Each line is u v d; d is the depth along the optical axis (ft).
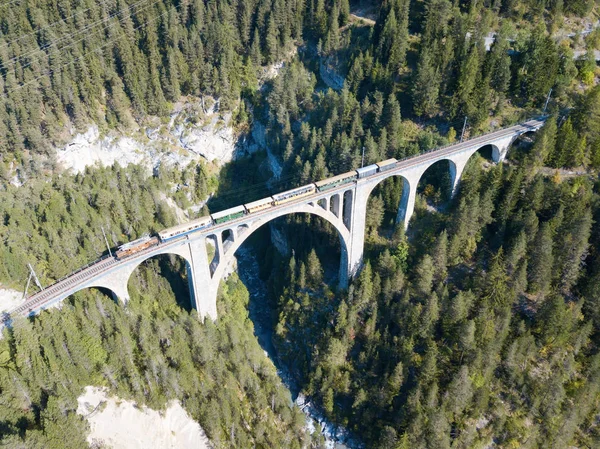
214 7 433.89
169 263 337.93
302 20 457.68
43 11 400.06
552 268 290.56
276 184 397.60
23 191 334.24
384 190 348.59
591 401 259.19
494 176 329.52
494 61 380.99
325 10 464.65
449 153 333.42
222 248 301.43
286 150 382.63
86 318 257.96
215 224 297.53
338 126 378.12
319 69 451.94
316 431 287.69
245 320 346.13
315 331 322.96
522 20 445.37
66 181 355.97
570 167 345.72
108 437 238.89
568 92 390.21
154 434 252.21
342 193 314.55
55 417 213.05
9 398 213.87
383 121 372.38
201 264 298.35
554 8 440.45
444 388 269.03
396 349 288.30
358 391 286.66
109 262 281.33
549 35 406.00
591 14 458.91
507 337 278.87
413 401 261.44
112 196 348.79
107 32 399.44
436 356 276.00
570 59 396.98
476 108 363.56
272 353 341.41
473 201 310.04
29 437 201.16
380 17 420.77
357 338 309.22
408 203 338.34
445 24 416.67
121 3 401.29
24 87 359.25
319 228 361.51
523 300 290.56
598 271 284.61
